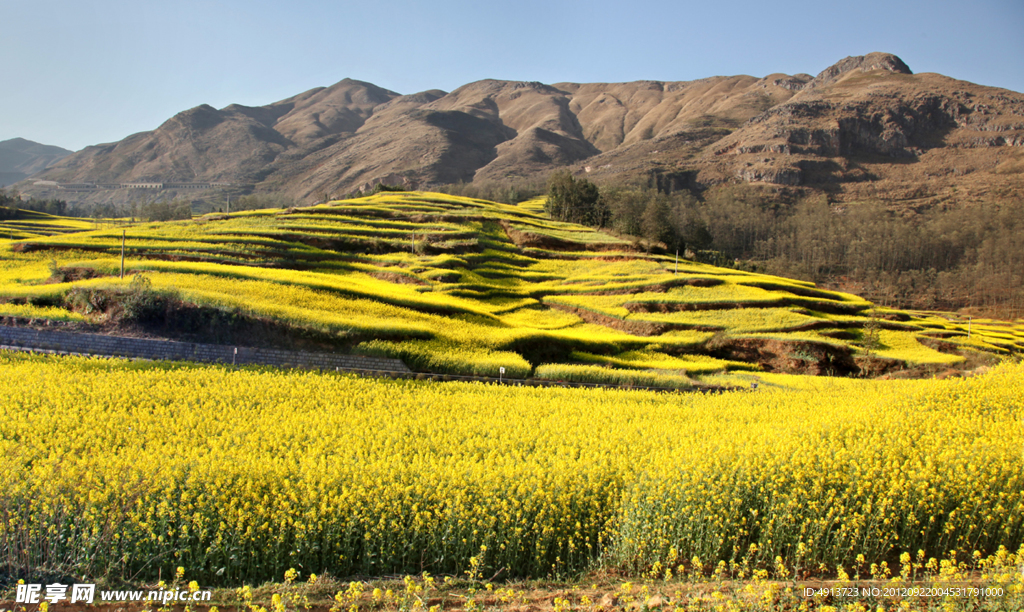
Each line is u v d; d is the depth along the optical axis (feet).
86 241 213.25
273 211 322.55
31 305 141.79
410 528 47.60
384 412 89.04
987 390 92.89
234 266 191.01
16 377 91.71
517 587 44.96
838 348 209.97
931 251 574.97
